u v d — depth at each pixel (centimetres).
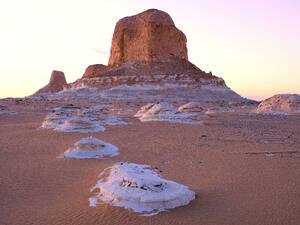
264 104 4653
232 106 6381
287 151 1329
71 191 748
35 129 2120
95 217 573
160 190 661
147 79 9094
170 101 7612
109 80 9106
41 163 1078
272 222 560
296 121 3059
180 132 2030
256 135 1902
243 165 1048
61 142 1572
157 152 1305
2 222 562
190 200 668
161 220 559
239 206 640
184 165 1048
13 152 1291
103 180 787
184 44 12469
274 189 764
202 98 8294
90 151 1218
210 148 1409
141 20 12294
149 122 2661
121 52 12425
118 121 2588
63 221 561
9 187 789
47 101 7231
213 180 849
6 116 3250
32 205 653
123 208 607
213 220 564
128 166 877
